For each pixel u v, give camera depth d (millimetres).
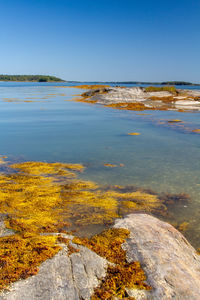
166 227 8180
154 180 13109
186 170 14664
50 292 5305
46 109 43281
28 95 76812
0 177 12945
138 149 19078
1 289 5191
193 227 9109
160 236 7523
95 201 10586
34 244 6625
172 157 17156
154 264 6352
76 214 9523
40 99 62688
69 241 7043
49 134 24094
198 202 10922
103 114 38188
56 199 10586
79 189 11766
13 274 5570
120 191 11734
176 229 8672
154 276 6012
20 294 5145
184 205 10641
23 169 14203
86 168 14719
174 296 5535
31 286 5359
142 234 7566
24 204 10023
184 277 6039
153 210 10148
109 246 7082
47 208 9836
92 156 17125
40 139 21984
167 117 35531
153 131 25906
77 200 10617
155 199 11039
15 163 15461
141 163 15781
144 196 11266
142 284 5805
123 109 44375
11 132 24859
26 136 23125
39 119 32969
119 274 6035
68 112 39969
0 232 7895
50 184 12242
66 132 25109
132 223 8258
